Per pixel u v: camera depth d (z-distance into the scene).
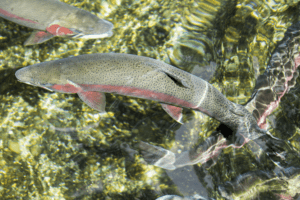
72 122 1.56
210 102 1.55
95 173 1.54
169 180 1.54
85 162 1.54
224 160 1.59
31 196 1.51
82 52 1.61
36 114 1.56
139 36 1.63
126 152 1.56
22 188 1.51
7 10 1.58
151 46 1.63
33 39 1.59
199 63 1.63
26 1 1.58
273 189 1.57
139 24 1.64
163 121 1.60
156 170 1.55
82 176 1.53
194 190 1.54
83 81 1.51
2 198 1.50
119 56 1.52
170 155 1.57
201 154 1.58
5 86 1.57
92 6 1.64
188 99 1.54
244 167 1.60
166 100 1.55
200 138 1.60
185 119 1.60
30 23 1.59
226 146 1.60
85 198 1.52
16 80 1.57
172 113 1.58
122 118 1.58
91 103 1.53
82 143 1.55
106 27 1.62
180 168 1.56
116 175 1.54
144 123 1.59
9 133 1.53
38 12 1.58
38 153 1.53
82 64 1.51
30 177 1.52
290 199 1.55
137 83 1.52
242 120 1.58
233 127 1.58
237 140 1.60
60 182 1.52
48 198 1.51
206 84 1.56
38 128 1.55
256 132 1.59
